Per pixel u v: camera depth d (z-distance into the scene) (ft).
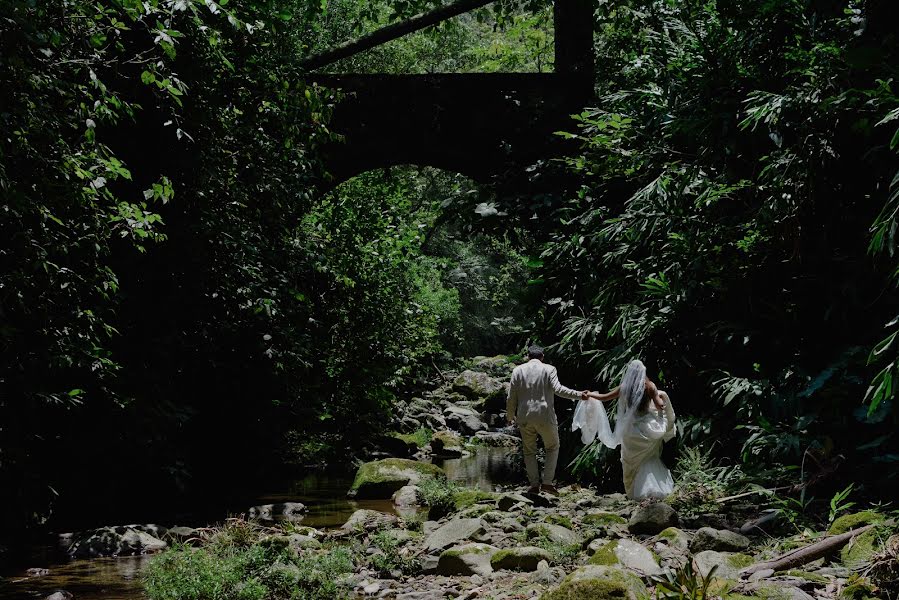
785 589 14.88
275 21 35.88
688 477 28.09
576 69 47.70
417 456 53.67
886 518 19.75
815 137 26.78
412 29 49.57
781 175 28.19
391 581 20.45
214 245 35.63
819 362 28.07
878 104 24.02
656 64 39.06
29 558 25.09
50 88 22.95
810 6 28.66
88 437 31.14
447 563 21.15
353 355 50.62
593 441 34.37
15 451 26.81
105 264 31.91
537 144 47.37
